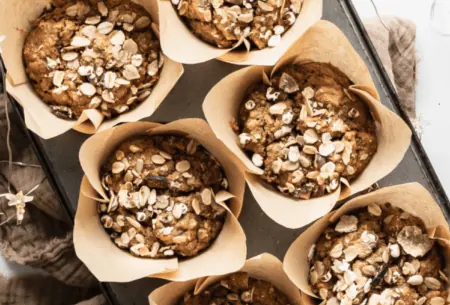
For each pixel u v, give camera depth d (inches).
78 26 24.7
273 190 25.0
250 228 25.7
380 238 24.7
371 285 24.4
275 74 25.0
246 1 24.4
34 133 25.1
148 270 24.5
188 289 25.3
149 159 24.8
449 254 24.5
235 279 25.2
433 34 28.7
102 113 24.7
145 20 24.8
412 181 25.4
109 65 24.5
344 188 24.8
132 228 24.8
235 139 24.9
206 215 25.0
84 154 24.0
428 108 28.6
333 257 24.6
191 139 25.2
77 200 25.3
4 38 24.0
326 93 24.7
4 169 27.9
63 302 28.5
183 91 25.5
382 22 27.6
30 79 24.8
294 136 24.7
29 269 28.2
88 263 24.3
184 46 24.5
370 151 24.8
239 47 24.9
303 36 24.5
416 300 24.5
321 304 24.8
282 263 24.4
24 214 27.9
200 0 24.4
